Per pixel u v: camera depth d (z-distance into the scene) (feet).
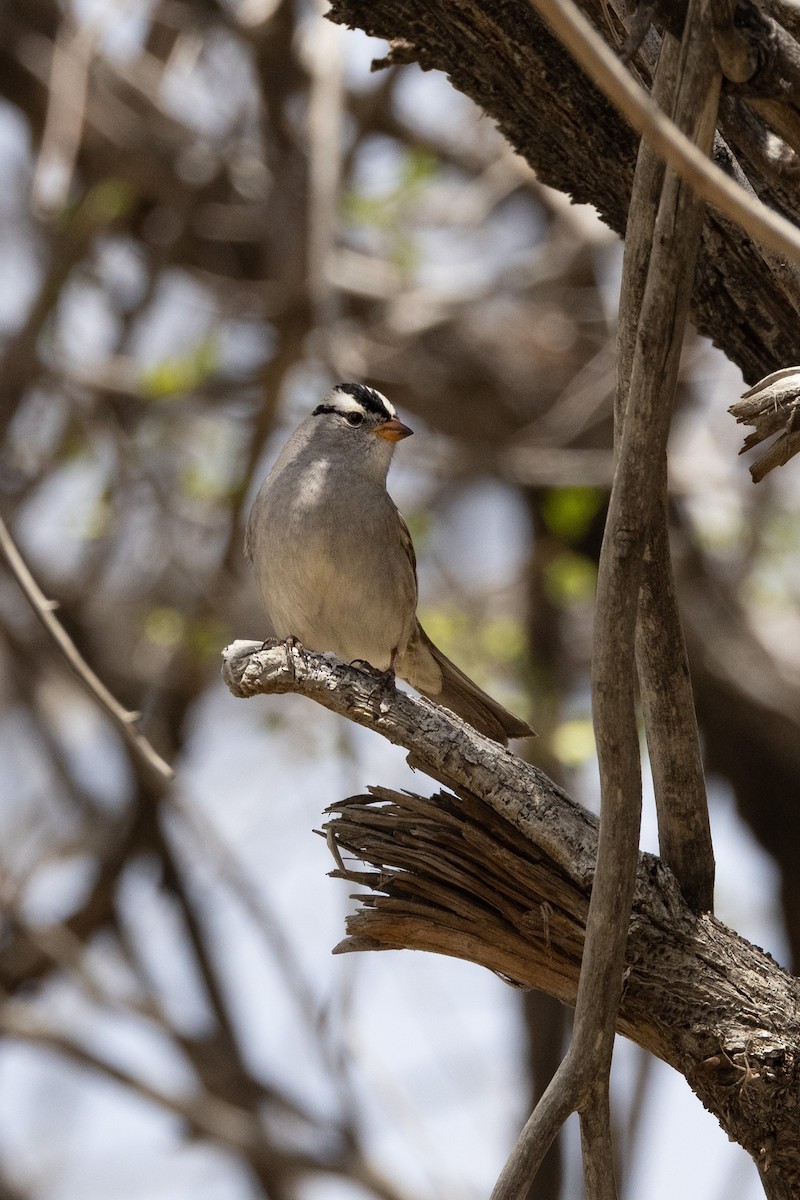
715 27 12.46
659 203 13.64
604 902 13.55
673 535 40.16
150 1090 36.73
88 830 42.83
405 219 43.37
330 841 15.75
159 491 40.83
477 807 15.23
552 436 40.47
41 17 41.75
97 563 42.04
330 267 35.27
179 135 41.65
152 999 40.98
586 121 16.92
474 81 17.38
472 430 43.39
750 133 14.90
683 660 14.97
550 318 43.88
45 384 40.22
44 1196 42.06
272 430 36.86
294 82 38.60
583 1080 13.46
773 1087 14.48
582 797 38.91
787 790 40.75
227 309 40.55
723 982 14.80
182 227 42.24
